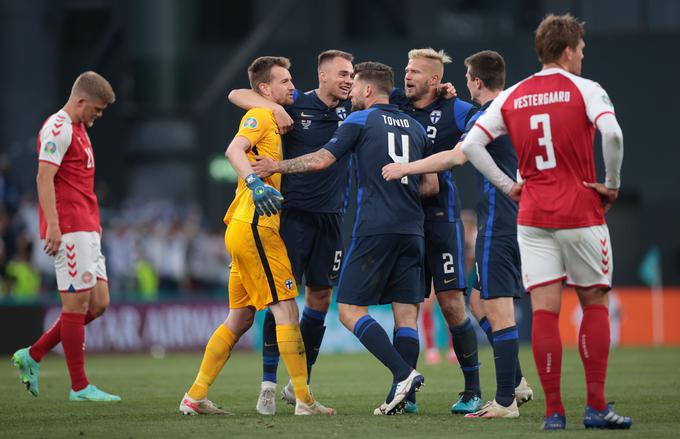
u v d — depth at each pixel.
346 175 25.88
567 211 19.28
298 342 23.00
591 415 19.73
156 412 24.17
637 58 76.38
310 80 80.12
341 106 25.62
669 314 65.38
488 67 23.67
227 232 23.39
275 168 22.44
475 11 84.81
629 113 76.44
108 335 56.06
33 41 79.31
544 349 19.59
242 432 19.62
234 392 30.59
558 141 19.36
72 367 27.44
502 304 22.92
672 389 30.11
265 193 22.08
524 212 19.70
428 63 24.94
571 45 19.77
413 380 22.25
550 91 19.55
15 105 78.62
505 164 23.12
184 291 65.50
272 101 24.61
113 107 81.81
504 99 20.06
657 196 76.00
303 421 21.55
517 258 23.19
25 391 30.81
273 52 80.88
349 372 40.06
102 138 81.88
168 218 70.69
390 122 23.45
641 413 23.23
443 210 24.59
